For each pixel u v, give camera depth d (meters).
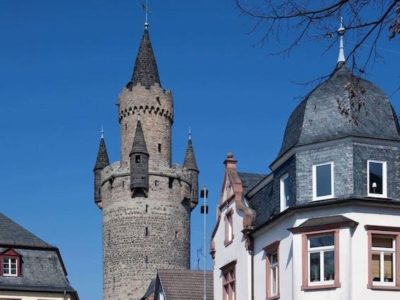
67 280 72.94
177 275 67.44
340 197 37.69
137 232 124.25
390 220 37.66
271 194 43.12
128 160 127.00
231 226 48.19
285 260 39.88
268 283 42.00
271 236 42.00
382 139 38.38
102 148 134.38
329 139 38.53
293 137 40.28
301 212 38.62
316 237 38.09
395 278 37.22
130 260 123.50
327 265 37.59
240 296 45.50
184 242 127.94
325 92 40.25
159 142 128.75
